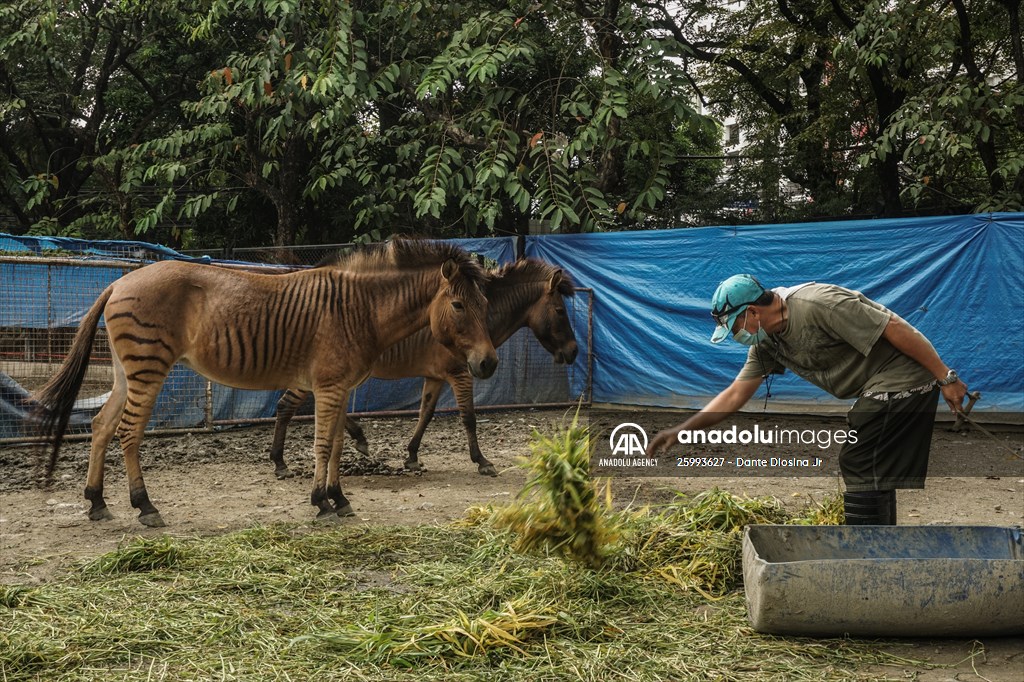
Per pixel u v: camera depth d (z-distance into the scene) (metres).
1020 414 9.53
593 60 13.55
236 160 15.02
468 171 11.20
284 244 14.61
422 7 11.87
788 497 6.55
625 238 11.34
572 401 11.71
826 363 4.23
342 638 3.67
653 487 6.79
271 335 6.00
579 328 11.63
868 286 10.12
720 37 17.17
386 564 4.90
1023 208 10.77
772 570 3.70
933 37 12.62
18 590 4.30
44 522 5.96
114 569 4.72
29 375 8.94
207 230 16.92
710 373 10.88
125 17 16.05
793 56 15.49
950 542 4.22
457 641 3.61
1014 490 7.15
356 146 13.17
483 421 10.91
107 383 9.49
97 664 3.52
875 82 13.24
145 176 13.30
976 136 11.64
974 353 9.66
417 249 6.33
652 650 3.66
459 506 6.46
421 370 7.79
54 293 8.98
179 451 8.71
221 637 3.81
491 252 11.66
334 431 6.07
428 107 12.27
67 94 17.12
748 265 10.70
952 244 9.73
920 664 3.53
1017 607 3.66
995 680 3.37
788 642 3.74
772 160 15.56
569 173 12.98
